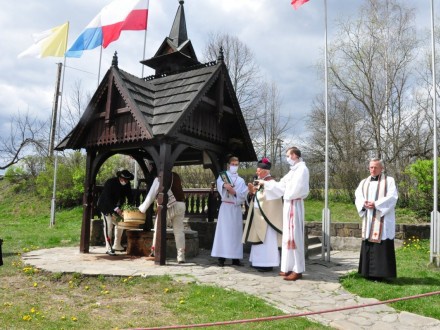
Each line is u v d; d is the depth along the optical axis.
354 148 24.48
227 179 8.45
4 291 6.34
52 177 22.42
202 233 11.13
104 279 6.86
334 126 26.02
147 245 8.97
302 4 9.99
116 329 4.53
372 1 23.45
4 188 25.91
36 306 5.59
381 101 23.39
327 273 7.75
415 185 15.21
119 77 8.63
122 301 5.86
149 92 9.17
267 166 8.02
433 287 6.39
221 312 5.28
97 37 11.95
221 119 9.72
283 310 5.38
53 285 6.75
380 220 6.83
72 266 7.58
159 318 5.11
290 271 7.18
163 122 8.12
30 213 22.12
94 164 9.52
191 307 5.50
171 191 8.34
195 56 11.11
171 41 10.81
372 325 4.93
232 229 8.32
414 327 4.89
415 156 22.81
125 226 8.86
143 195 11.16
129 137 8.49
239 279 6.92
